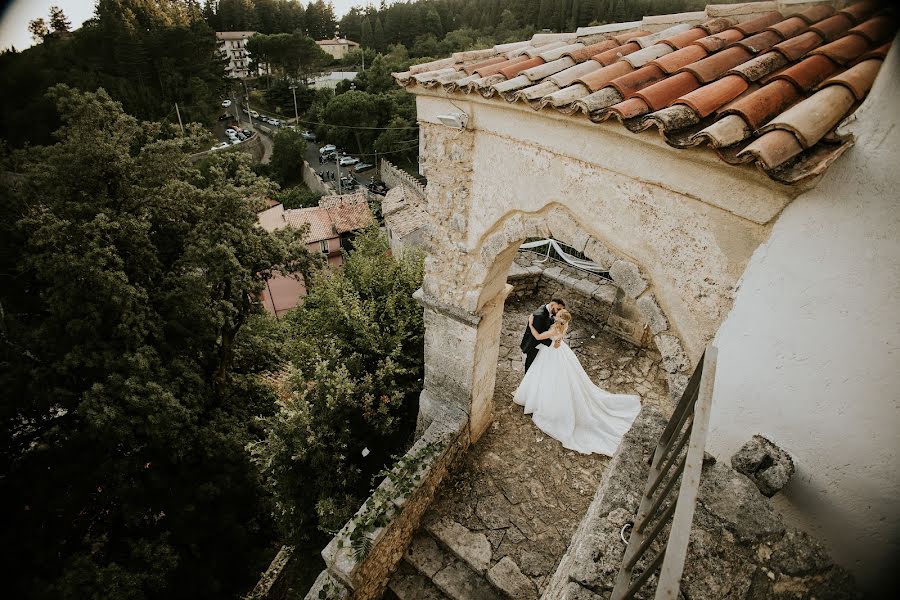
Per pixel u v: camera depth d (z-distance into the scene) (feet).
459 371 16.70
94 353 29.81
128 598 26.55
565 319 17.81
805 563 6.01
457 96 12.96
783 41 9.38
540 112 10.48
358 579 12.94
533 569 14.12
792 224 7.00
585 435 18.40
